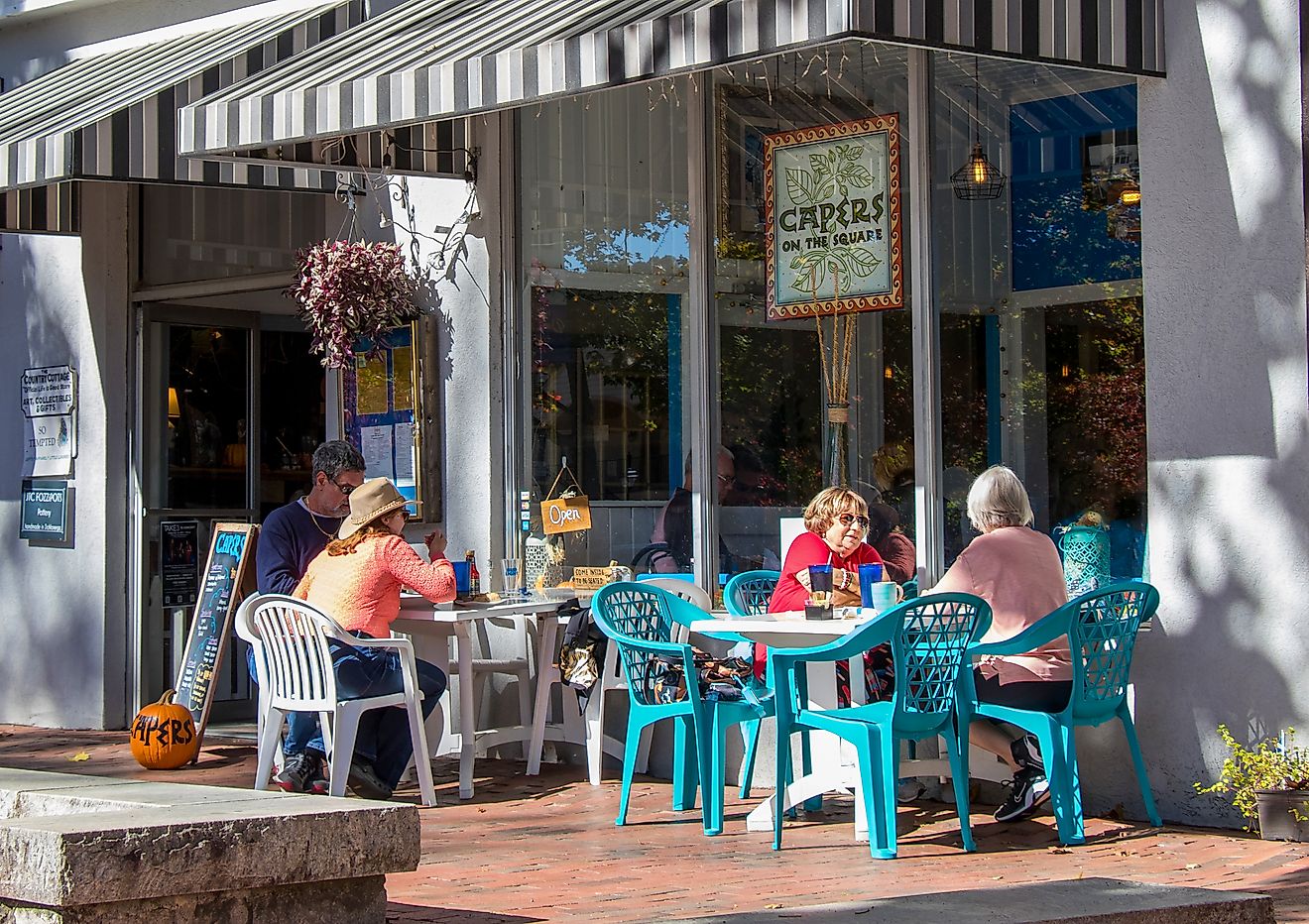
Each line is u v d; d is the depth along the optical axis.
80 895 3.88
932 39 6.16
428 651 8.84
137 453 11.04
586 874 6.23
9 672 11.52
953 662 6.69
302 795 4.72
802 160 8.55
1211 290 7.09
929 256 8.06
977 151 7.93
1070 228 7.62
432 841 7.04
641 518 9.13
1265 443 6.92
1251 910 4.40
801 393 8.57
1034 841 6.83
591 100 9.37
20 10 11.58
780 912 4.29
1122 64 6.98
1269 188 6.92
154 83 9.34
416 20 8.73
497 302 9.61
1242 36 7.00
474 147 9.66
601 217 9.31
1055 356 7.69
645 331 9.14
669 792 8.35
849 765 7.40
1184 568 7.15
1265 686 6.91
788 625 7.01
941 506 8.05
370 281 9.60
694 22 6.41
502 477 9.60
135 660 11.02
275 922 4.23
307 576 8.25
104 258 11.07
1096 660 6.87
